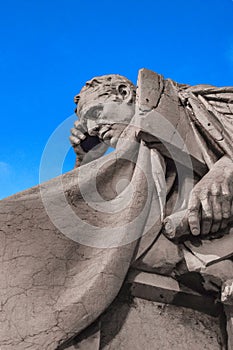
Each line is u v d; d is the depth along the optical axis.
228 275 3.00
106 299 2.82
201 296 3.11
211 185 3.15
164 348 2.96
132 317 3.01
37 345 2.64
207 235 3.13
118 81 3.95
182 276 3.09
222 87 3.83
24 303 2.75
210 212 3.04
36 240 2.97
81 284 2.84
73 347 2.73
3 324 2.67
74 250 3.00
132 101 3.85
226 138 3.50
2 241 2.93
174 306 3.12
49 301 2.78
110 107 3.77
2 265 2.85
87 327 2.81
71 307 2.75
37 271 2.87
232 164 3.32
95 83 3.99
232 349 2.94
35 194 3.16
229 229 3.15
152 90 3.58
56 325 2.70
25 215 3.05
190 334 3.04
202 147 3.51
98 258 2.95
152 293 3.08
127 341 2.92
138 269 3.09
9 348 2.61
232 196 3.16
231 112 3.68
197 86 3.91
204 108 3.70
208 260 2.98
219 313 3.15
